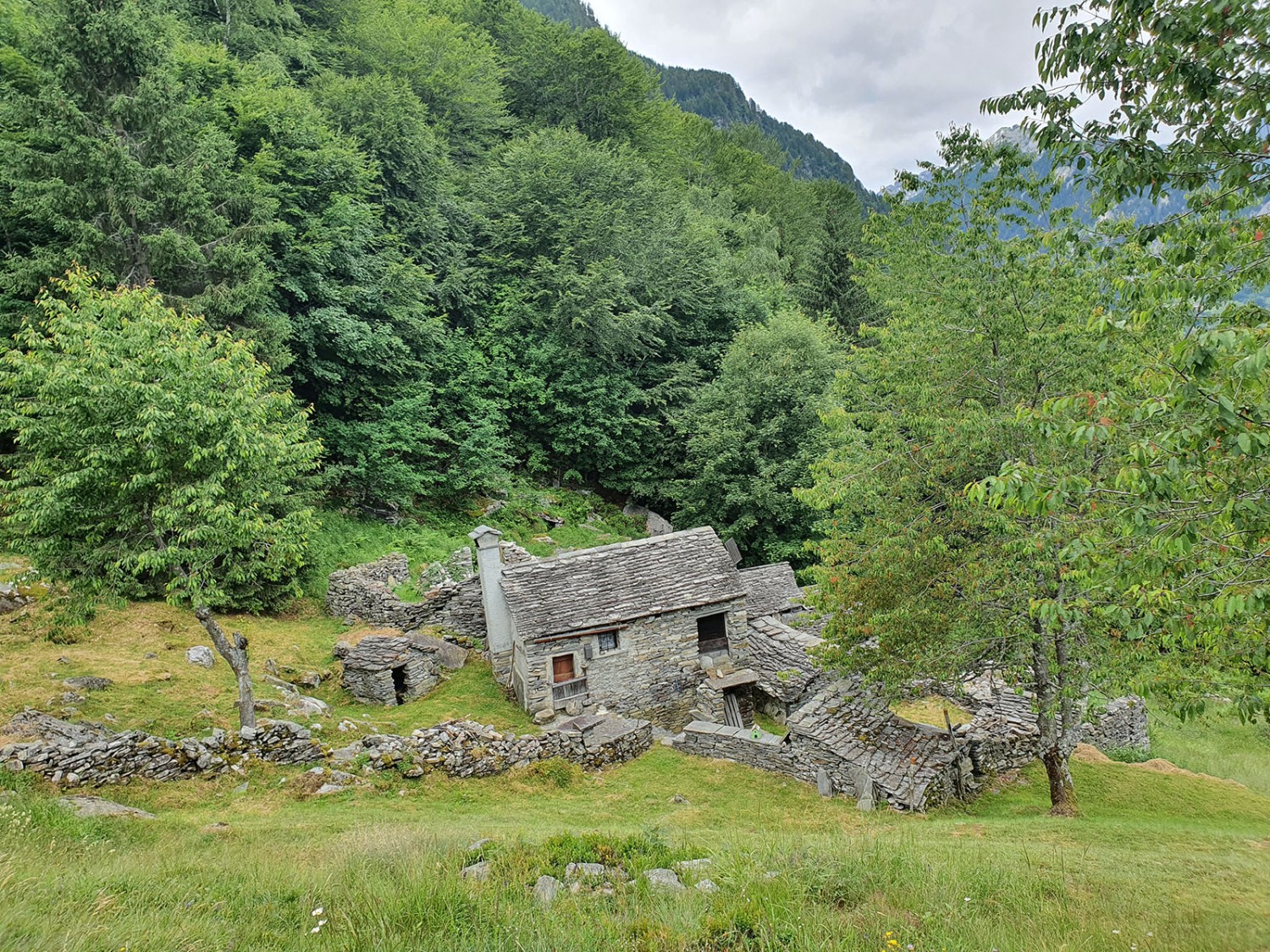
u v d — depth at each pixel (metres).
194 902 7.66
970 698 18.83
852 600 14.99
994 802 15.64
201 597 14.38
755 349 36.81
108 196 22.03
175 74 26.27
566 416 38.72
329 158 30.98
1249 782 19.72
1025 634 13.43
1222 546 7.08
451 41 52.03
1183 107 8.01
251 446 14.60
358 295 30.73
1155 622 9.62
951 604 14.01
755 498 33.78
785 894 7.47
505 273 41.03
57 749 12.53
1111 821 13.95
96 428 13.31
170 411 13.46
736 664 21.64
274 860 9.51
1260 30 6.90
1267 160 7.62
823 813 14.54
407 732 17.64
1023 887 8.52
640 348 40.62
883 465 15.43
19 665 16.34
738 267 51.31
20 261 21.52
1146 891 8.85
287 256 28.61
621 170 45.16
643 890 7.66
